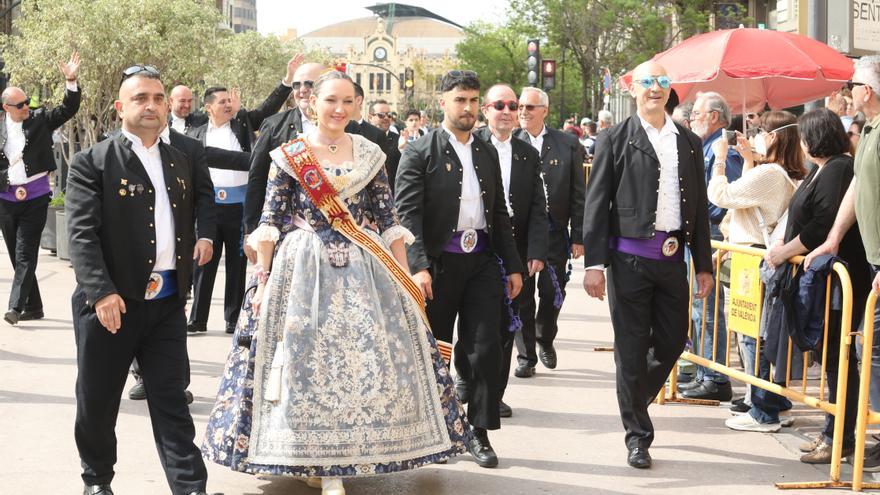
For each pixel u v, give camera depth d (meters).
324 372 4.65
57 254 14.14
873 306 5.12
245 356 4.84
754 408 6.33
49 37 24.66
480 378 5.52
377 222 4.99
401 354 4.80
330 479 4.68
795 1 23.44
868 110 5.38
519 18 35.50
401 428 4.73
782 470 5.55
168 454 4.58
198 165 4.98
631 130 5.59
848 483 5.29
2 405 6.64
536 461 5.67
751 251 6.09
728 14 26.81
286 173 4.79
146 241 4.55
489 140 7.18
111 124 25.86
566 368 8.16
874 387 5.57
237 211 9.05
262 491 5.09
